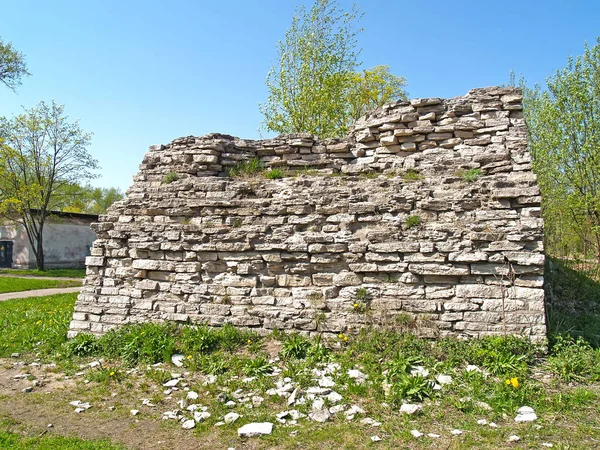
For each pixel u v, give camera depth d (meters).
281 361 7.65
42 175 35.78
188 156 10.59
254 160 10.73
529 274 7.57
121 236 9.91
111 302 9.74
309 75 23.53
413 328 7.89
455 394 6.13
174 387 6.86
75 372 7.79
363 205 8.60
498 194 7.92
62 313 12.61
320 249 8.64
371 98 31.59
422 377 6.32
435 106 9.58
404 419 5.53
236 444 5.15
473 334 7.65
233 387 6.65
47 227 37.69
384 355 7.39
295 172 10.30
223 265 9.30
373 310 8.22
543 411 5.64
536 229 7.56
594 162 18.59
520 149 8.76
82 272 34.59
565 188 20.03
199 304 9.23
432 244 8.00
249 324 8.83
